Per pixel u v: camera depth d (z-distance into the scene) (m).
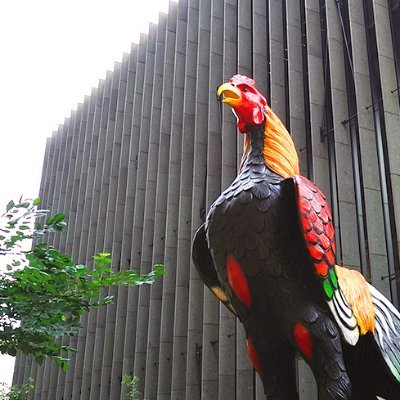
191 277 17.42
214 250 3.52
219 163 17.81
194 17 20.94
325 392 3.12
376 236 12.21
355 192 13.36
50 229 4.25
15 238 4.04
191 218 18.70
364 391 3.70
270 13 16.73
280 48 16.44
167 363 18.02
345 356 3.59
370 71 13.87
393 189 11.83
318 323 3.20
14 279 4.04
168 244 19.14
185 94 20.14
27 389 18.58
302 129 14.99
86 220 25.69
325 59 15.18
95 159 26.64
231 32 18.52
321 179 13.91
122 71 25.91
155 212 20.66
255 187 3.42
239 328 14.78
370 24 14.24
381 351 3.45
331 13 14.74
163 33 23.22
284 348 3.42
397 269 12.06
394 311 3.86
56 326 4.11
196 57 20.55
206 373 15.64
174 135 20.41
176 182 19.89
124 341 20.73
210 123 18.12
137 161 22.97
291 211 3.33
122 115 25.28
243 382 14.31
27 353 4.24
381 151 13.01
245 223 3.36
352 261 12.62
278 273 3.29
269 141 3.64
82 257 25.08
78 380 23.03
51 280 4.13
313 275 3.25
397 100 12.73
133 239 21.53
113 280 4.40
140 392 19.06
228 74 17.98
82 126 28.69
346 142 13.64
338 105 13.86
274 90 15.84
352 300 3.48
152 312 19.25
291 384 3.43
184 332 17.58
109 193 24.25
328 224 3.30
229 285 3.46
